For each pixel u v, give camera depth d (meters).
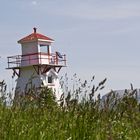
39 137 6.66
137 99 7.73
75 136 6.88
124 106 7.64
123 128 7.52
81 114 7.45
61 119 7.83
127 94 7.71
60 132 6.96
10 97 9.40
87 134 6.91
